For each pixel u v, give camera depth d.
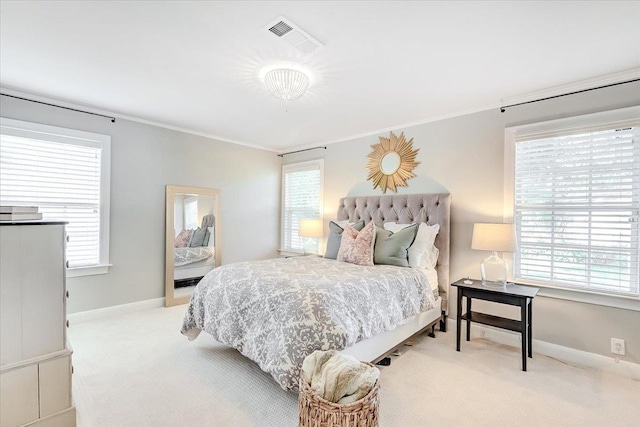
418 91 2.79
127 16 1.77
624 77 2.38
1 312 1.40
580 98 2.60
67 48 2.12
